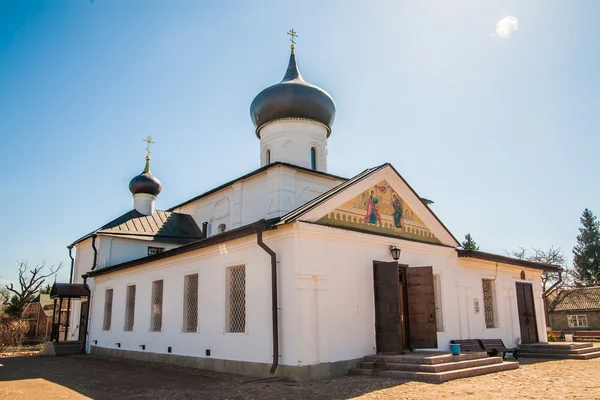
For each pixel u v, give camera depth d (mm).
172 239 25234
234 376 12984
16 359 20453
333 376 12242
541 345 18562
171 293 17156
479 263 18828
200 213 25906
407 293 14953
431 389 10180
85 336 23469
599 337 30609
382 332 13703
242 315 13961
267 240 13172
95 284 23672
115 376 13953
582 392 9672
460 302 17406
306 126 23188
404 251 15516
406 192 16375
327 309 12586
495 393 9672
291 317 12062
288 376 11852
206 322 15008
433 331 14242
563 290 48625
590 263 63031
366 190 14852
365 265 14023
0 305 50469
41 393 11211
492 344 17219
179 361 15984
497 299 19375
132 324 20094
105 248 23797
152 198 29734
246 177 21344
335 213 13617
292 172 20438
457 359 12789
